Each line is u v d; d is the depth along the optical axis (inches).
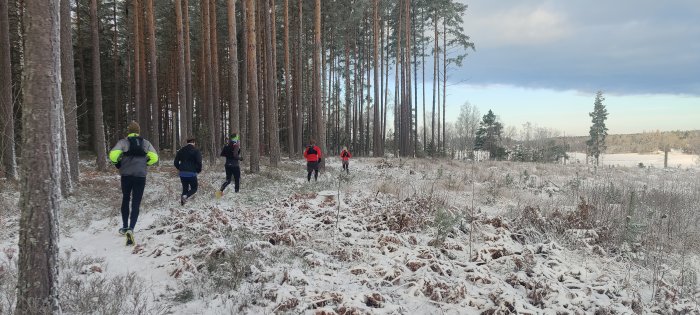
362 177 650.2
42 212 120.6
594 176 789.2
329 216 286.8
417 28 1328.7
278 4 1006.4
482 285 174.9
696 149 2581.2
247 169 658.8
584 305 157.4
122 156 231.8
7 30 453.7
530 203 386.0
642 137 3427.7
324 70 1252.5
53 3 123.2
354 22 1200.2
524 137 3764.8
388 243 224.8
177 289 164.2
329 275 181.0
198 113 1280.8
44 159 120.9
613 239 256.2
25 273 119.3
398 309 147.5
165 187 452.1
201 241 218.4
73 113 434.6
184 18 823.1
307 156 540.7
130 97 1068.5
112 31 1087.6
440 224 234.1
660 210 339.0
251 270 177.5
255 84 621.0
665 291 180.1
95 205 352.5
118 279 163.8
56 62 124.8
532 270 193.6
